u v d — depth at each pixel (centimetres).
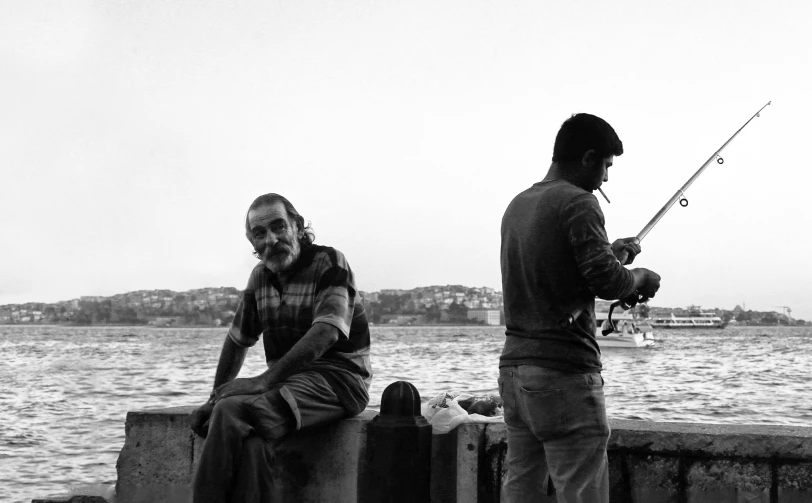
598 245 301
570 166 325
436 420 411
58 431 1855
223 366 429
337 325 393
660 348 8375
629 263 354
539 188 324
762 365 5056
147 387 3297
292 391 383
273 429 374
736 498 363
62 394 2950
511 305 321
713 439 365
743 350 7875
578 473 304
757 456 360
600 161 324
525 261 314
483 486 393
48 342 11756
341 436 407
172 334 17962
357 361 412
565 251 307
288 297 406
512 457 333
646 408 2403
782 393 2884
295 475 413
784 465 357
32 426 1947
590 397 306
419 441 394
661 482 373
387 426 393
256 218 399
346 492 405
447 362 5444
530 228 314
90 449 1577
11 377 3969
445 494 399
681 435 370
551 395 305
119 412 2288
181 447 430
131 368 4862
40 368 4906
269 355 416
